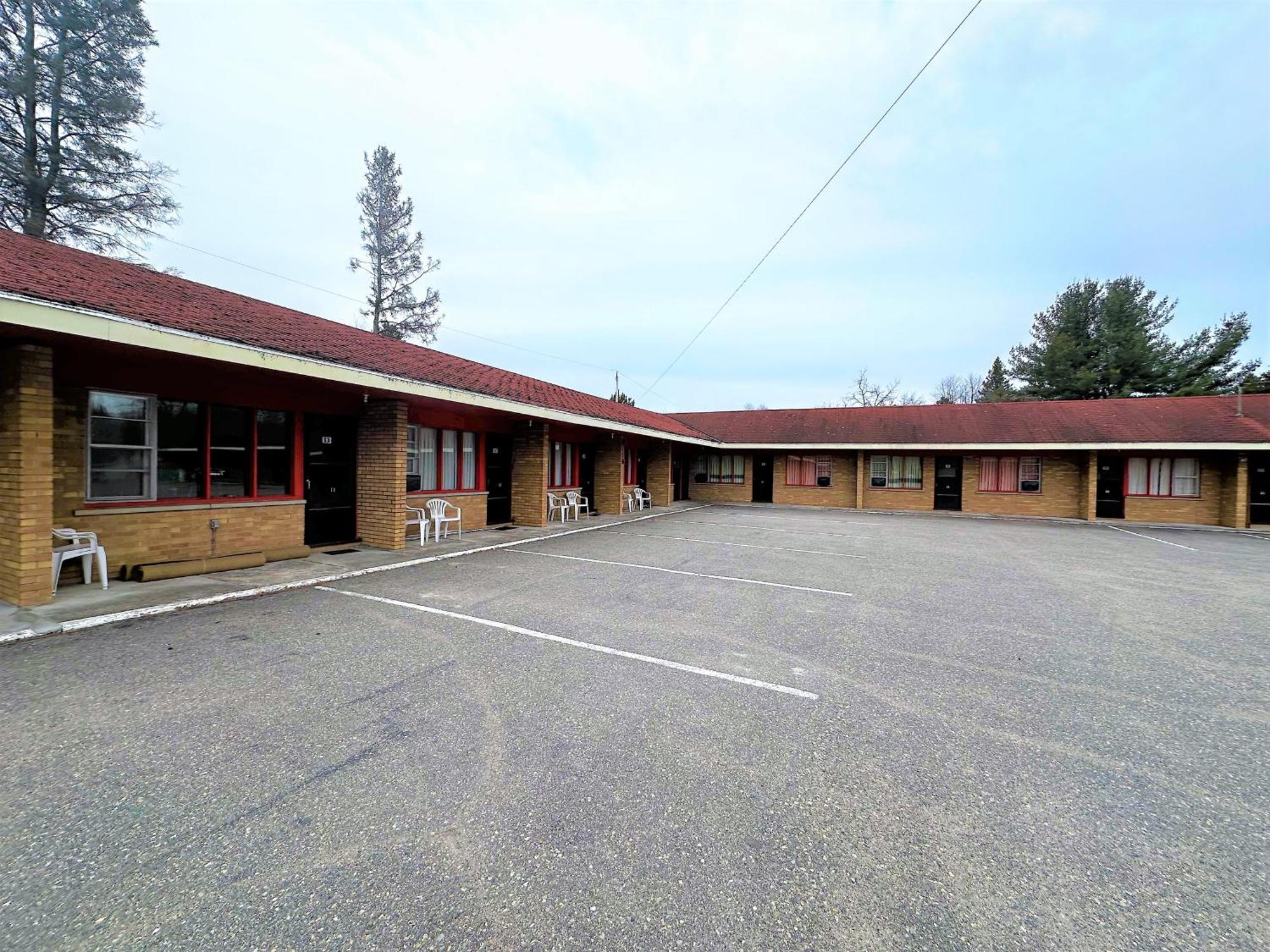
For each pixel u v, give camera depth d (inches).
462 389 350.6
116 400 254.2
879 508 844.6
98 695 141.1
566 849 88.3
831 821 97.4
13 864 81.7
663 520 650.8
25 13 599.2
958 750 124.5
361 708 137.9
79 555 236.4
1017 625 230.1
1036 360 1227.2
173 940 69.2
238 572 281.3
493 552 379.2
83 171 641.0
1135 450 684.7
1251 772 117.4
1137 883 83.7
